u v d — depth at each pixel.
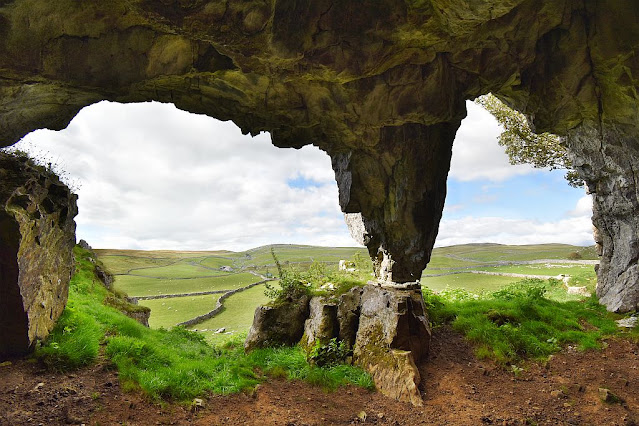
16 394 5.19
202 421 5.77
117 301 11.28
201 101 7.81
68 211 7.75
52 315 7.09
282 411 6.43
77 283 10.56
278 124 8.62
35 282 6.34
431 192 9.70
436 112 8.16
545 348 8.91
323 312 9.47
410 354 7.61
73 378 5.93
